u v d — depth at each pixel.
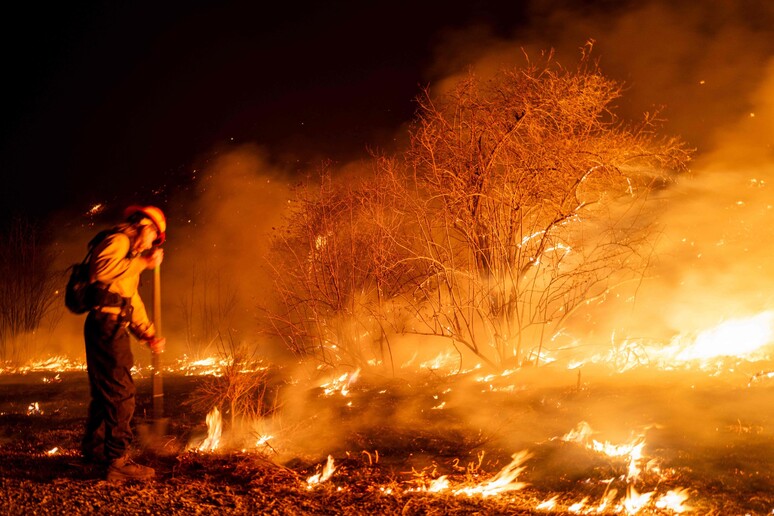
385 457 5.38
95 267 4.83
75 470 4.92
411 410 6.59
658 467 4.70
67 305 4.92
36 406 7.62
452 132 7.87
